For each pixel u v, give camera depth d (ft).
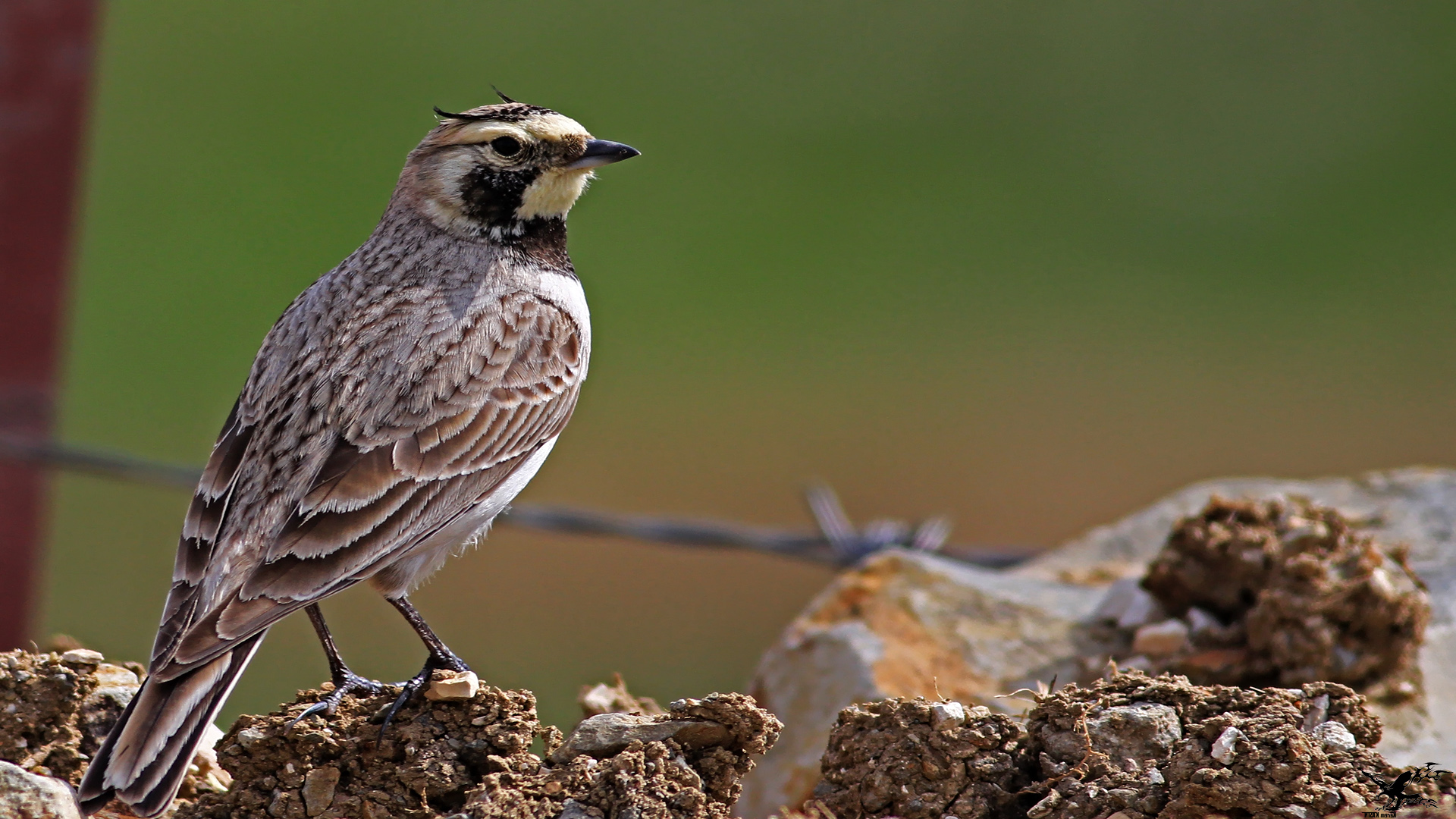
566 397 23.70
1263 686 24.85
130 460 36.04
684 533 31.96
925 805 19.26
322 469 20.83
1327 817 17.78
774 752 25.96
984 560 32.40
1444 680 24.85
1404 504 30.94
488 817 18.22
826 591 28.81
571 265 25.64
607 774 18.57
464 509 21.89
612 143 25.17
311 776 19.24
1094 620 27.40
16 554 37.29
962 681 25.93
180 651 18.76
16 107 37.27
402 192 24.98
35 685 20.12
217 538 20.40
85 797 17.92
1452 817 17.42
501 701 19.57
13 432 37.09
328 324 22.71
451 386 22.22
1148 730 19.19
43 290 37.47
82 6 37.68
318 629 20.98
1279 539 25.82
